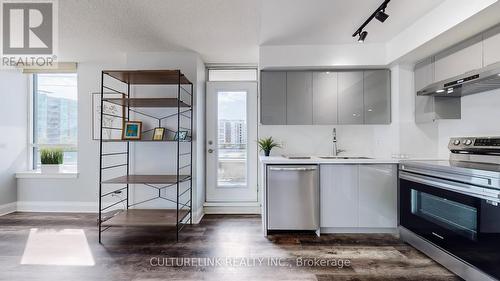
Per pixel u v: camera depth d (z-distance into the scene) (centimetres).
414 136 298
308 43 304
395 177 277
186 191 317
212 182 373
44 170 371
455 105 267
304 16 238
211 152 372
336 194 279
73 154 388
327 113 318
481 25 200
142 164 335
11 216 350
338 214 279
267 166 279
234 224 319
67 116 387
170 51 327
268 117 318
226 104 375
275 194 278
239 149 376
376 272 204
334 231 285
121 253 239
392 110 312
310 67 312
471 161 245
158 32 271
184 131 315
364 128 346
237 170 376
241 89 373
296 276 199
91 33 271
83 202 371
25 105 386
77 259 227
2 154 357
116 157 360
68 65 365
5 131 361
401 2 213
